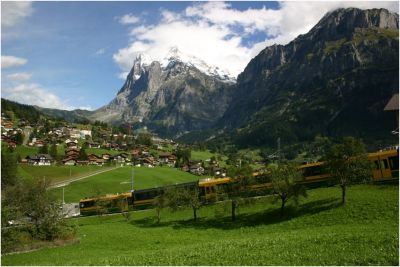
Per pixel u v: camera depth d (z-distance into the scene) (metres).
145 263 35.06
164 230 64.44
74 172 190.00
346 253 31.45
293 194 62.03
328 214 56.22
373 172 66.94
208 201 79.06
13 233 53.19
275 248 36.47
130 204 91.69
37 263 42.50
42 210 58.84
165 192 76.19
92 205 96.75
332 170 60.50
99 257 43.34
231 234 56.22
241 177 67.69
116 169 196.88
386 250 31.12
